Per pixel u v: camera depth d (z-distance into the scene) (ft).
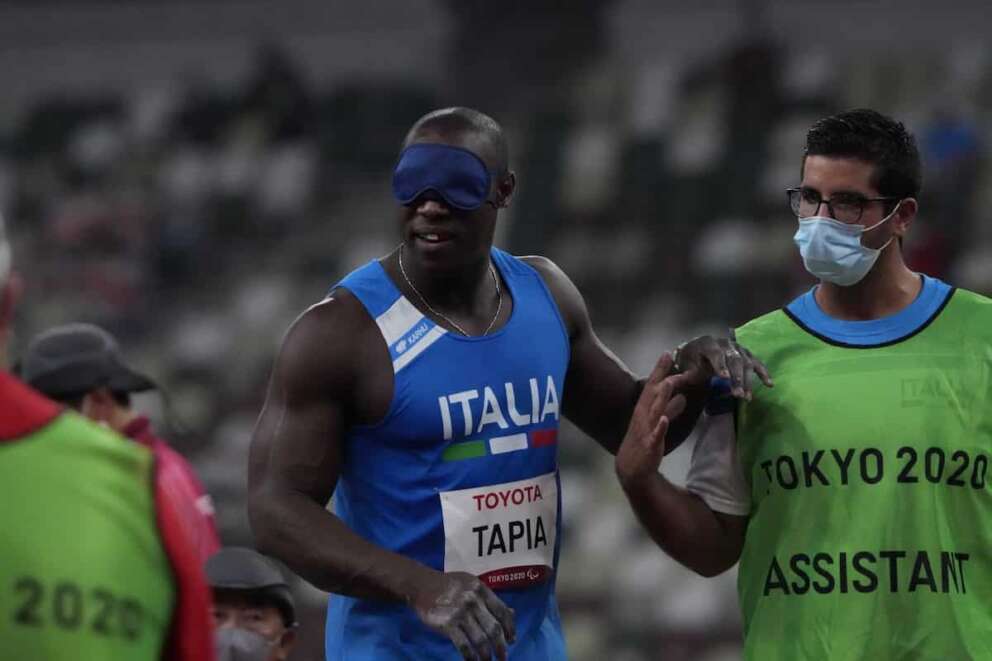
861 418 32.04
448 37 172.55
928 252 134.00
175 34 201.05
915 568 31.63
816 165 32.07
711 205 153.79
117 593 19.51
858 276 32.30
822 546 32.04
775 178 153.79
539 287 35.35
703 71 168.14
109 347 40.22
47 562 19.29
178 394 141.90
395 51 194.39
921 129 148.66
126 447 20.07
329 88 193.88
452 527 33.45
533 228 156.56
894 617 31.68
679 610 105.70
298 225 165.58
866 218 31.83
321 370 33.14
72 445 19.80
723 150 157.38
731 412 33.32
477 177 32.81
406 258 34.32
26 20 205.36
